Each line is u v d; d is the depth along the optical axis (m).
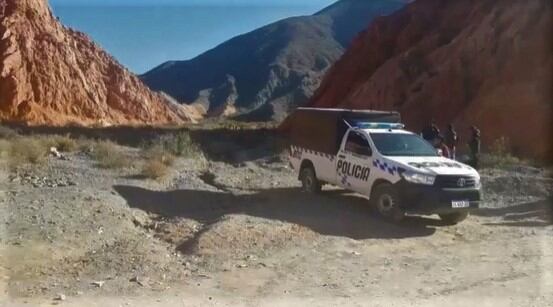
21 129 38.22
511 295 8.38
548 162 24.19
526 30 33.09
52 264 9.45
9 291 8.25
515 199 15.99
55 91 57.88
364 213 13.74
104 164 18.86
